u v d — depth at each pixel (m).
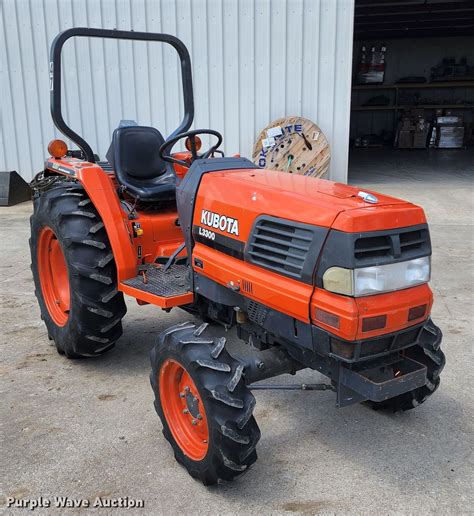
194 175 2.87
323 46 8.26
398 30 16.80
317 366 2.38
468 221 7.22
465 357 3.54
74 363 3.54
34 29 8.52
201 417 2.38
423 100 17.77
